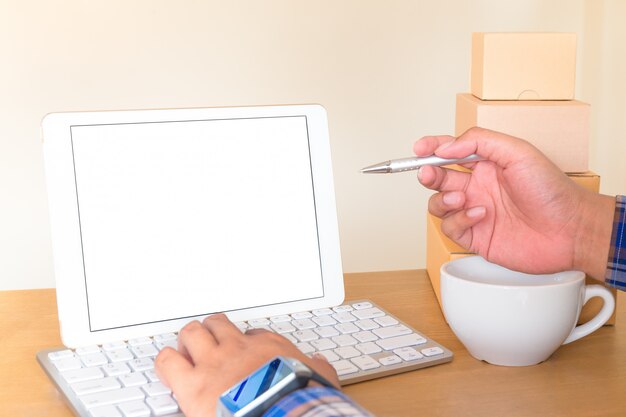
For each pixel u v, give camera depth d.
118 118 0.84
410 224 2.74
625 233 0.84
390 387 0.74
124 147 0.84
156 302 0.83
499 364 0.80
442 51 2.63
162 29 2.48
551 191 0.85
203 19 2.49
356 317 0.90
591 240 0.86
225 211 0.88
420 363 0.78
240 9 2.50
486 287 0.76
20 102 2.45
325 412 0.45
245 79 2.55
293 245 0.91
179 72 2.51
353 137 2.65
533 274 0.91
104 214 0.82
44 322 0.93
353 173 2.68
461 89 2.67
